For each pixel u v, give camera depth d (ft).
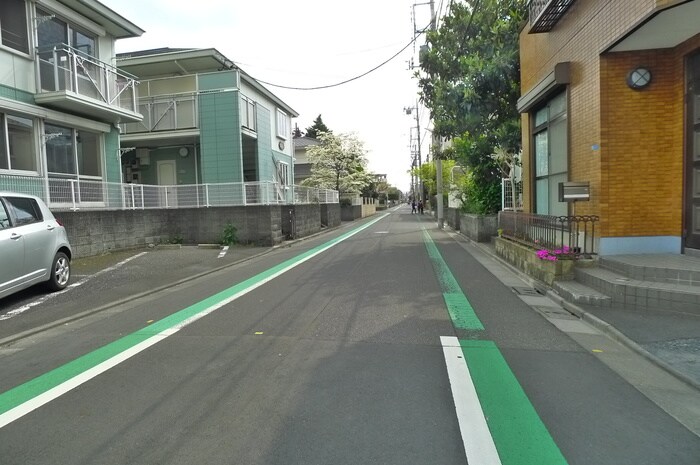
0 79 38.55
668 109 25.26
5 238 23.12
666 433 10.82
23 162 41.11
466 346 16.92
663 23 21.45
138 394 13.38
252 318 21.44
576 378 13.98
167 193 54.65
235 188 54.03
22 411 12.49
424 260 39.34
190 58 67.56
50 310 23.80
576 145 28.84
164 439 10.86
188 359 16.16
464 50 54.29
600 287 22.31
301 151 146.92
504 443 10.43
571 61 29.43
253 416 11.87
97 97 46.93
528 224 33.04
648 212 25.58
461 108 51.96
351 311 22.24
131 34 53.06
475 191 59.26
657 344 16.35
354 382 13.82
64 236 28.99
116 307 25.09
